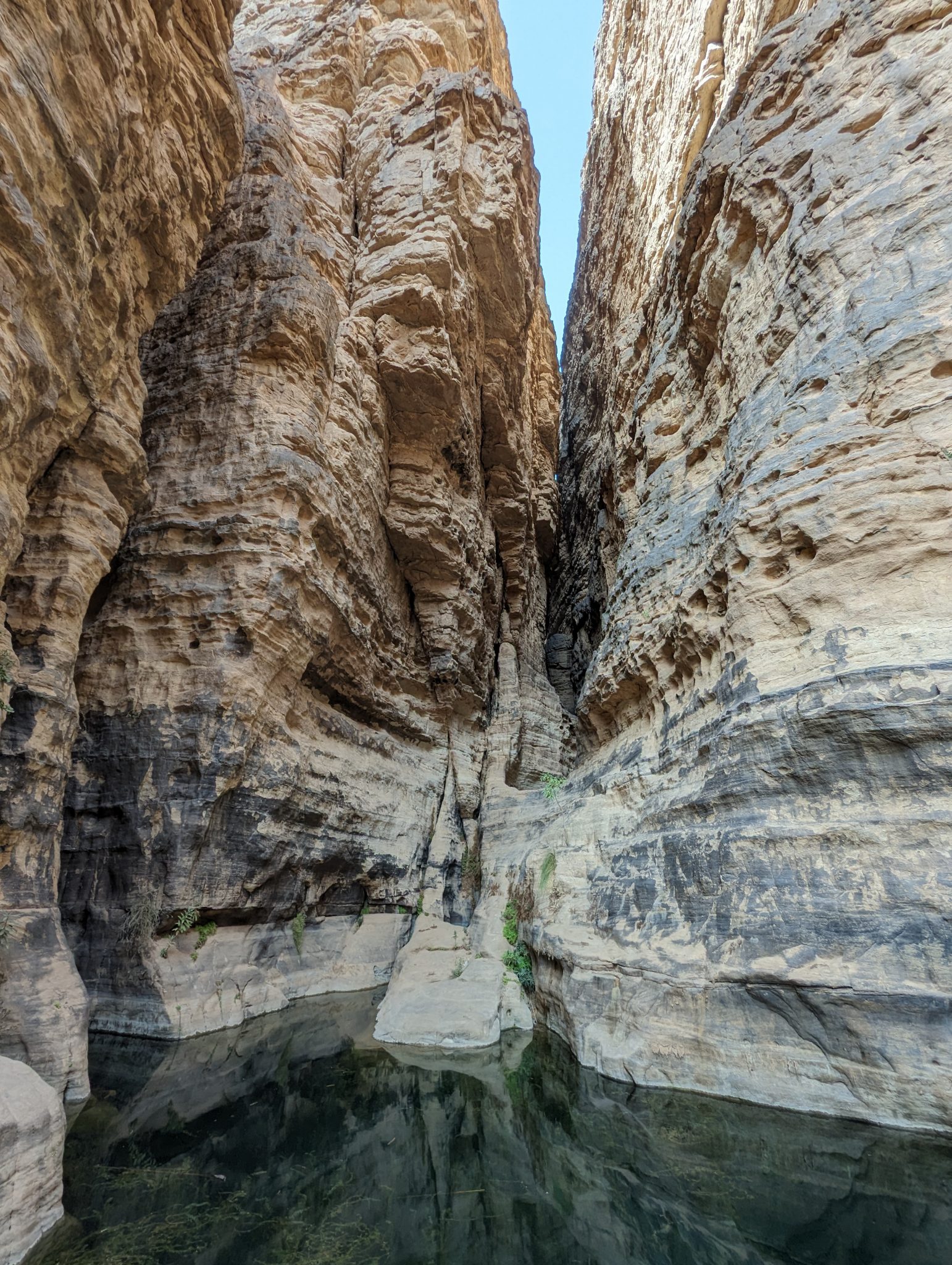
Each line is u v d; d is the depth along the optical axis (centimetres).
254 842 1120
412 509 1745
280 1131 630
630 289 2392
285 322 1322
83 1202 490
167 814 1024
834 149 968
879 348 805
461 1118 664
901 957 592
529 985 1112
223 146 1022
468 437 1919
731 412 1113
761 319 1055
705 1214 464
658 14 2273
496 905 1395
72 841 1050
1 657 696
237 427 1272
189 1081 748
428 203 1789
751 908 696
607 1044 775
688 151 1850
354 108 2205
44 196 632
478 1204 501
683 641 1025
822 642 751
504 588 2420
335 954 1315
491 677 2159
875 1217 447
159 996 927
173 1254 429
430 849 1636
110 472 958
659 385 1441
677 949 758
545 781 1998
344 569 1413
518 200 2062
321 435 1382
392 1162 571
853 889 637
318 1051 877
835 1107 593
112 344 848
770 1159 534
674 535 1191
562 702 2809
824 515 789
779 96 1130
